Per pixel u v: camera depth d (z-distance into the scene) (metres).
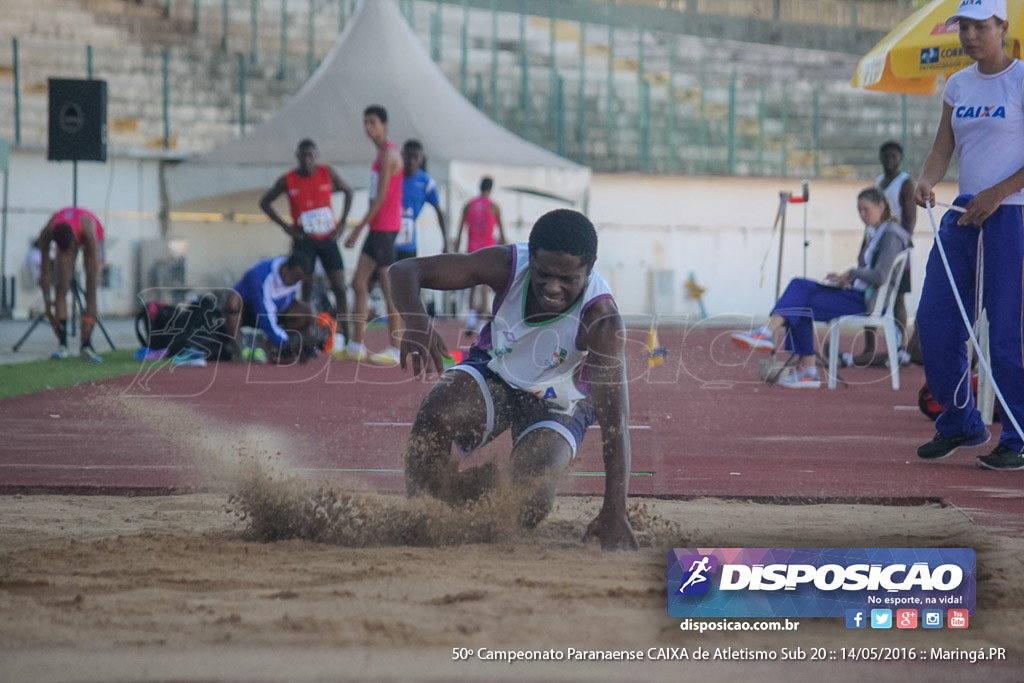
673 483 14.76
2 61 69.19
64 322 33.69
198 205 63.38
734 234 73.25
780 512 12.77
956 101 16.95
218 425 19.70
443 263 11.10
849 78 91.56
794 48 93.25
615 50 87.31
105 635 7.38
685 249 72.94
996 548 10.50
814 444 19.11
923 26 25.91
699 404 25.48
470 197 52.09
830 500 13.55
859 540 10.80
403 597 8.41
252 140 52.22
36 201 59.41
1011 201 16.48
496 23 84.19
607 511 10.57
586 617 7.94
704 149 80.19
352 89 52.53
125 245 61.66
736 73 88.19
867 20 97.75
